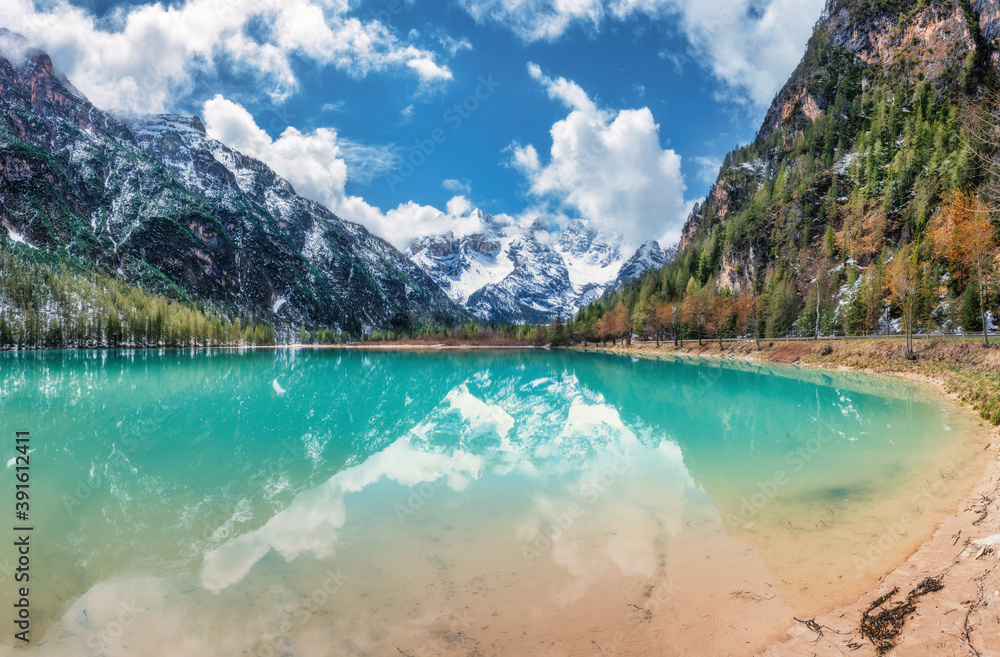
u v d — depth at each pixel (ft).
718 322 321.73
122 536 40.40
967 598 24.36
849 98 597.52
